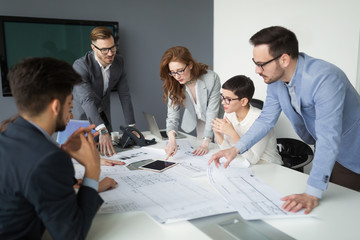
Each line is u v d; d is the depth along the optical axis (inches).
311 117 51.6
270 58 43.0
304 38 121.3
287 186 47.1
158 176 51.8
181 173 53.2
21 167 26.9
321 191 40.4
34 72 29.4
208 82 78.3
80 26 129.6
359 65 105.4
